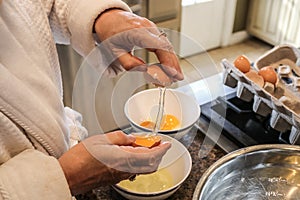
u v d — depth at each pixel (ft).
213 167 2.03
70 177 1.63
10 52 1.63
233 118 2.70
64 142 1.84
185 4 7.98
